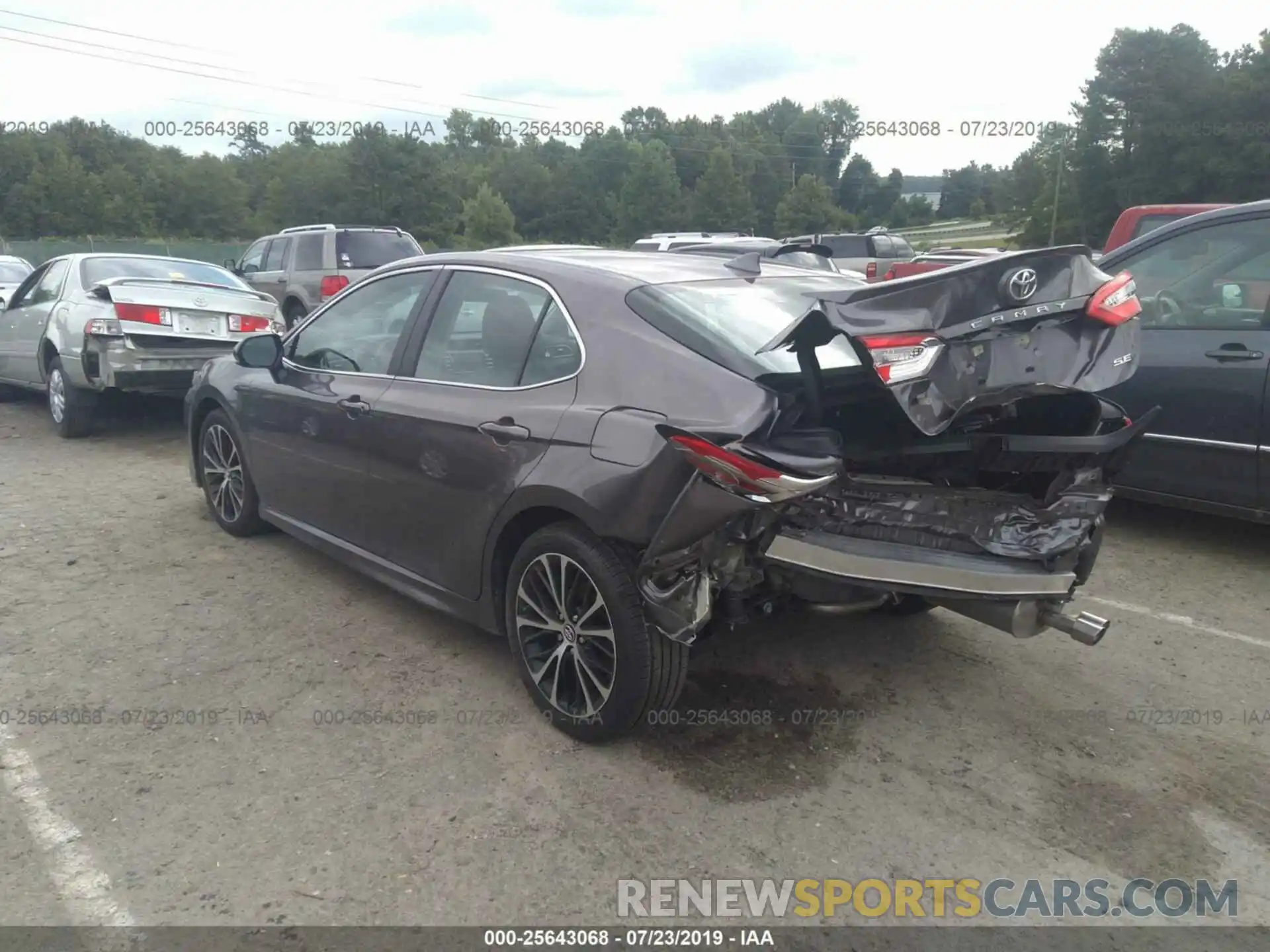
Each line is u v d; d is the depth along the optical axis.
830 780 3.31
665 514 3.05
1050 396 3.49
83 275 8.77
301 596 4.82
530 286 3.80
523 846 2.94
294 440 4.83
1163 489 5.56
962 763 3.43
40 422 9.56
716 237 19.56
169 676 3.96
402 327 4.33
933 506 3.33
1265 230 5.25
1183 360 5.38
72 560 5.29
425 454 3.94
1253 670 4.16
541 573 3.55
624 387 3.32
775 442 2.95
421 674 4.01
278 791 3.19
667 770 3.35
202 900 2.69
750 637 4.39
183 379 8.19
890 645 4.34
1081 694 3.94
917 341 2.89
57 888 2.73
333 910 2.66
